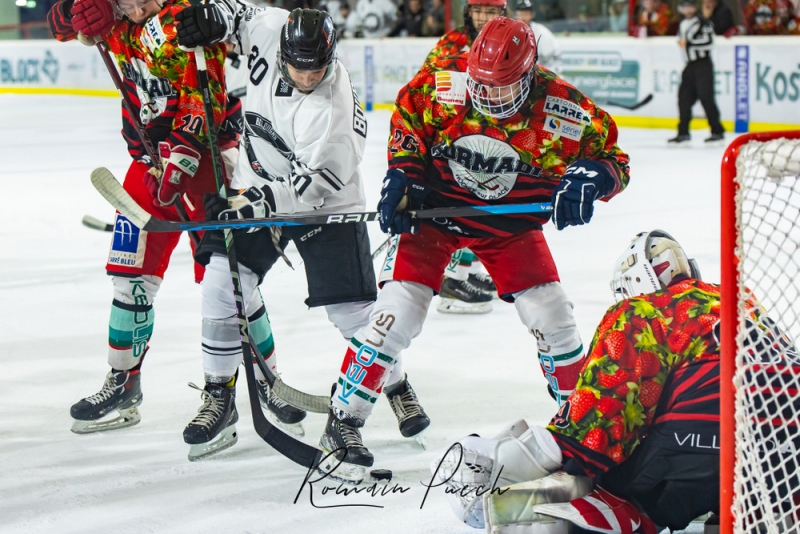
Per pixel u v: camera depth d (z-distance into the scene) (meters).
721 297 4.21
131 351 7.13
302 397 6.24
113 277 7.07
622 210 16.02
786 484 4.43
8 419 7.29
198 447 6.52
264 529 5.40
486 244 6.25
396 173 5.98
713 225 14.59
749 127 23.95
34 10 39.03
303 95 6.10
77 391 7.90
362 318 6.52
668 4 25.64
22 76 38.41
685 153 22.05
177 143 6.78
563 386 6.27
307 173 6.17
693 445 4.71
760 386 4.61
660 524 4.97
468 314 10.41
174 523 5.50
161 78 6.82
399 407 6.80
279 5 31.73
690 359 4.75
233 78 7.38
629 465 4.92
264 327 7.01
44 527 5.45
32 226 15.33
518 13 14.20
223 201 6.15
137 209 6.11
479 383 8.05
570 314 6.19
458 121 5.91
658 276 5.05
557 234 14.40
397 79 29.83
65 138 26.08
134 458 6.55
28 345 9.20
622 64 26.05
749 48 23.56
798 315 4.75
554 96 5.79
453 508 5.15
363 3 30.23
